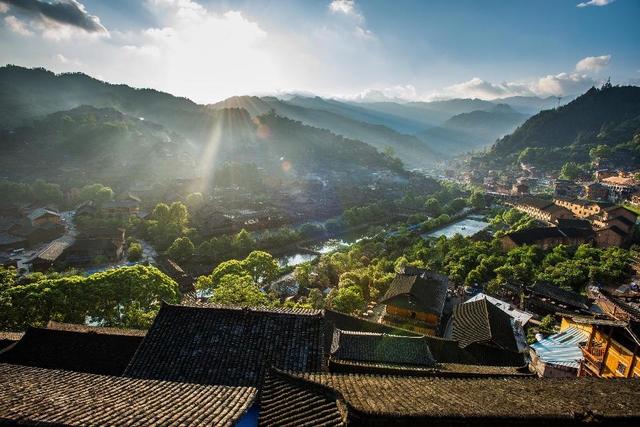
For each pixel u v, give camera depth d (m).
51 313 43.91
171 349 25.80
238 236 116.00
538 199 166.38
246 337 26.70
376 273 83.75
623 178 185.75
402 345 40.56
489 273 87.88
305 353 25.80
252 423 21.19
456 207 192.00
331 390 17.31
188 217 138.88
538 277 80.94
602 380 21.09
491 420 14.04
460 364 42.19
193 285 86.69
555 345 46.84
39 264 94.81
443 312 70.31
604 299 66.75
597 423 14.12
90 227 124.00
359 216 161.25
